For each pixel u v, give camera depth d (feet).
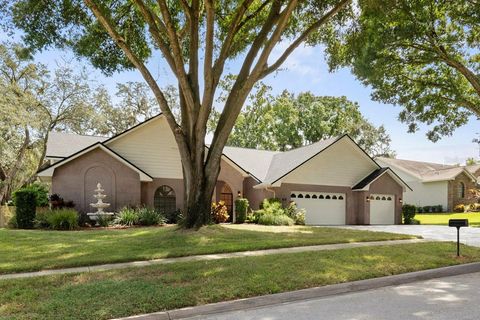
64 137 68.85
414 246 32.91
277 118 130.41
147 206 63.82
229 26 43.60
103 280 19.92
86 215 55.98
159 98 41.27
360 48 47.75
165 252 28.58
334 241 35.45
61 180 59.47
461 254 29.32
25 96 85.40
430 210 116.06
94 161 60.70
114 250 29.76
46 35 43.42
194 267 22.89
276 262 24.45
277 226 57.57
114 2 45.83
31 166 103.45
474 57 66.64
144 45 50.85
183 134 41.81
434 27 58.18
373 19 44.09
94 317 14.75
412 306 17.21
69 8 42.04
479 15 51.93
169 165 67.31
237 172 72.23
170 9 47.96
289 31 48.80
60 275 21.03
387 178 77.46
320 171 73.61
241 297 17.74
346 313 16.19
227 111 42.96
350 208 75.87
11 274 22.13
